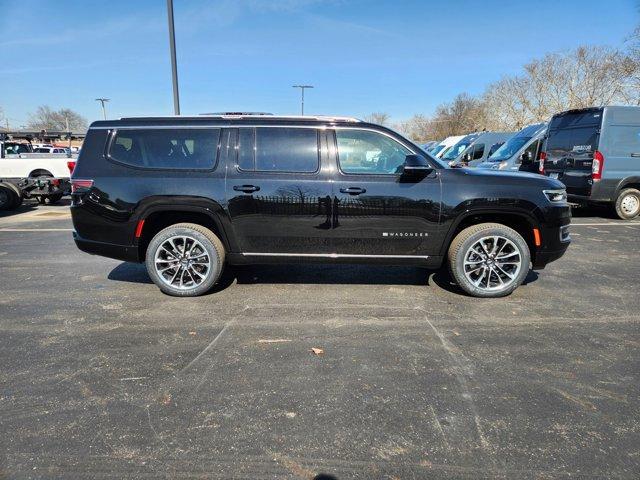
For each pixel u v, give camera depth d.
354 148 4.57
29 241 7.92
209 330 3.90
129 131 4.69
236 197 4.54
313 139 4.58
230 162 4.58
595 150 9.62
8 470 2.21
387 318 4.18
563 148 10.59
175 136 4.64
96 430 2.53
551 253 4.68
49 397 2.85
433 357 3.41
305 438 2.47
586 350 3.53
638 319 4.17
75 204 4.71
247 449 2.38
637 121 9.55
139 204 4.57
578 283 5.27
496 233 4.59
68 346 3.58
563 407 2.76
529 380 3.08
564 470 2.23
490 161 13.42
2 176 13.10
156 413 2.69
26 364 3.28
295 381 3.06
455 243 4.64
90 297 4.78
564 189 4.80
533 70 42.78
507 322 4.09
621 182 9.73
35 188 13.12
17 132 15.21
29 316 4.23
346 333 3.84
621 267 5.98
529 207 4.51
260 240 4.65
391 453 2.35
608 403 2.81
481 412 2.71
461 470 2.23
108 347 3.56
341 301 4.64
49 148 22.09
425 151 4.63
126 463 2.27
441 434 2.51
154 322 4.08
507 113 48.62
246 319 4.15
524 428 2.56
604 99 35.88
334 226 4.57
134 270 5.89
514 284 4.69
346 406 2.77
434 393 2.92
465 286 4.70
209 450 2.37
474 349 3.54
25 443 2.41
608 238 7.96
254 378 3.10
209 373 3.16
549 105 42.16
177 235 4.67
